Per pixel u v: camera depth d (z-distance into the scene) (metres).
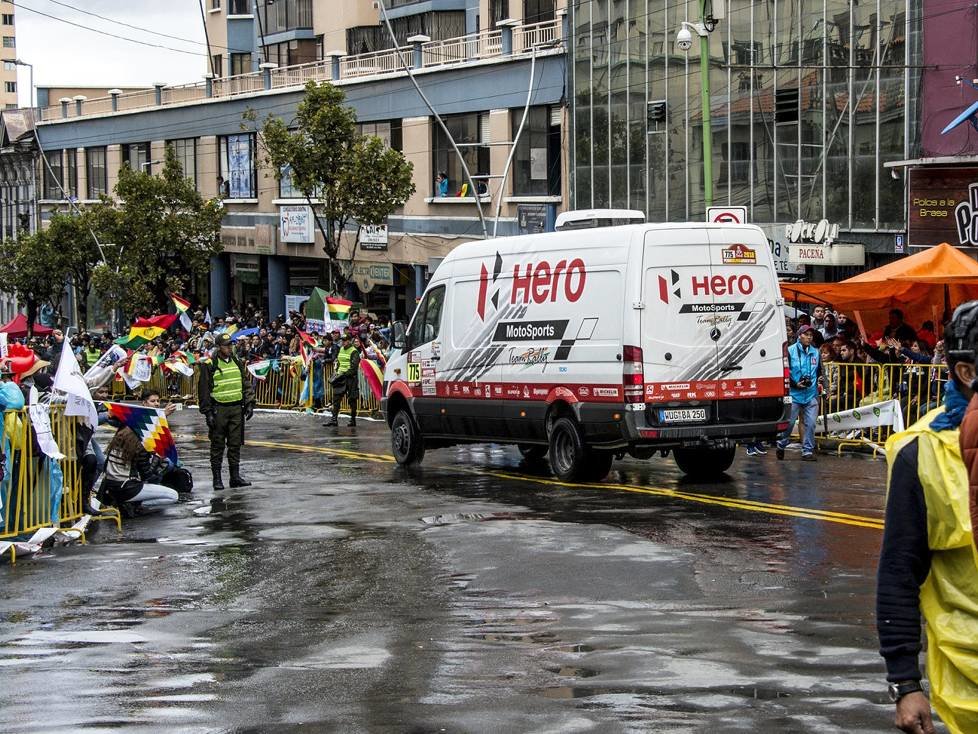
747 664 7.30
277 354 36.16
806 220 29.47
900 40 26.78
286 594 10.05
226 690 7.11
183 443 25.48
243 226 53.00
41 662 7.96
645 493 14.74
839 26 28.27
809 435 18.00
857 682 6.87
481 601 9.43
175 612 9.50
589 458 15.87
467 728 6.25
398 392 19.23
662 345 15.05
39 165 69.56
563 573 10.31
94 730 6.39
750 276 15.51
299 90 48.69
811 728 6.08
